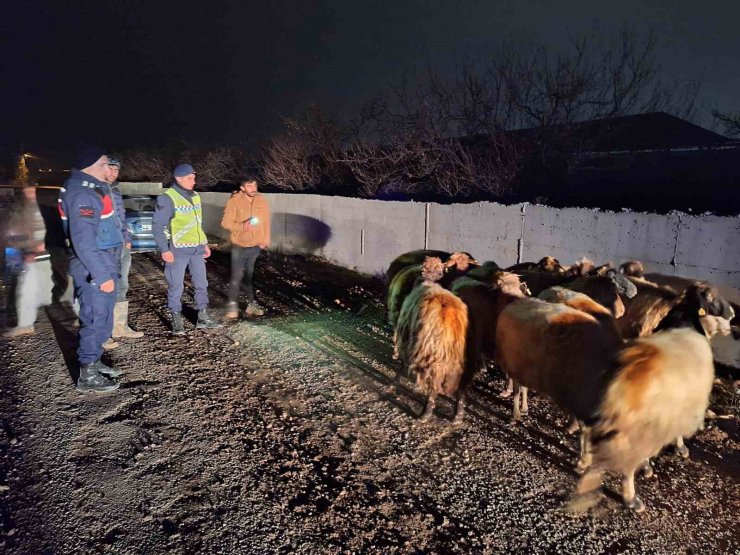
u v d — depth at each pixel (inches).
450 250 387.2
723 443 191.5
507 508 153.4
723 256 237.6
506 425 199.9
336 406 211.9
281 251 587.8
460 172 526.3
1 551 130.6
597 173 465.7
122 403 208.5
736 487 165.9
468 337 189.0
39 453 173.0
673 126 532.7
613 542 141.1
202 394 219.0
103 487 156.7
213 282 433.7
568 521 148.7
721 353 242.1
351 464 172.6
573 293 195.8
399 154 581.0
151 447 177.9
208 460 171.8
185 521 143.7
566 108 465.7
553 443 187.6
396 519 147.7
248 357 261.7
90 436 183.9
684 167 431.8
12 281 336.5
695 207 331.6
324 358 262.1
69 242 214.2
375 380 237.0
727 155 435.2
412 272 245.9
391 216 436.8
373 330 307.3
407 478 166.2
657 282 259.3
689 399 133.9
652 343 140.5
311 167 757.3
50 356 253.4
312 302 371.9
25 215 353.1
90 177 206.2
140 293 386.6
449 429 196.1
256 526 142.6
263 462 171.8
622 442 136.8
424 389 195.2
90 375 216.8
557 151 475.5
